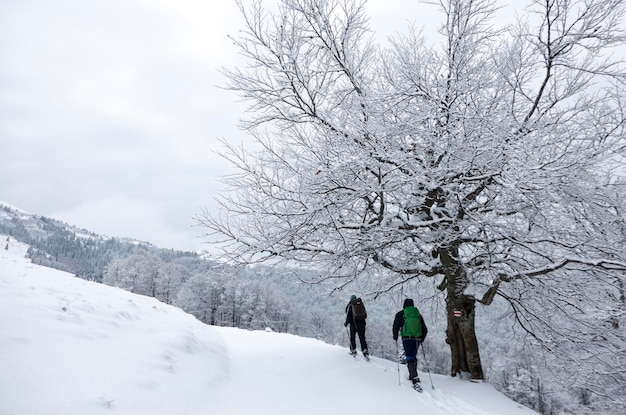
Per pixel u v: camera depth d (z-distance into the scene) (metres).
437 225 7.20
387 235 7.16
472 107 6.90
